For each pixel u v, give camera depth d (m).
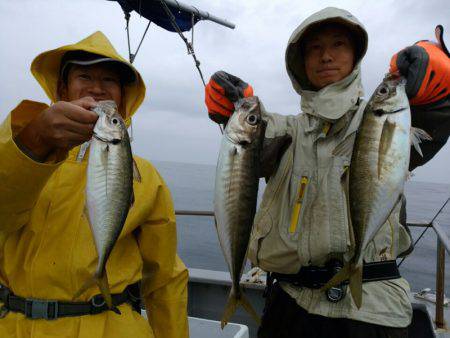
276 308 1.04
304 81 1.13
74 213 0.79
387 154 0.87
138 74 0.94
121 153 0.77
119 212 0.76
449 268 4.44
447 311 1.49
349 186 0.91
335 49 1.02
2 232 0.76
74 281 0.76
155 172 0.93
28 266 0.76
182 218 8.47
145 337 0.83
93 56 0.90
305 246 0.94
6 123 0.66
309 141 1.01
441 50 0.92
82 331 0.75
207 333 1.26
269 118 1.10
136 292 0.89
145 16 1.96
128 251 0.86
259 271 1.82
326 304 0.93
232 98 0.96
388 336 0.89
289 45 1.06
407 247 1.00
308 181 0.98
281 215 1.00
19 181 0.66
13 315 0.76
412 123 0.96
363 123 0.90
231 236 0.92
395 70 0.96
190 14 2.01
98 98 0.90
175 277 0.94
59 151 0.68
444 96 0.89
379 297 0.90
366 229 0.87
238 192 0.93
